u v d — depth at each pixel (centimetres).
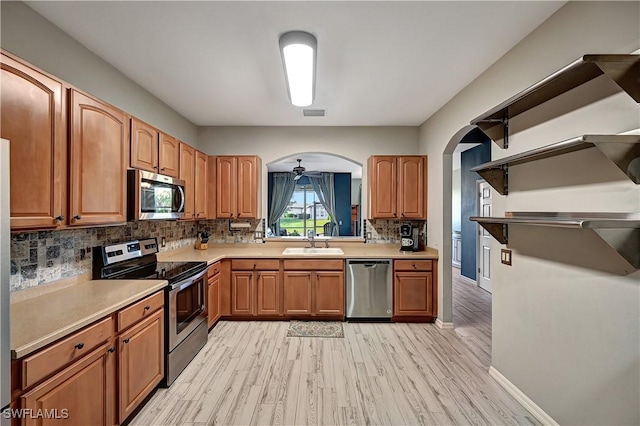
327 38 217
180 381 243
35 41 186
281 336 332
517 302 219
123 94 271
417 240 419
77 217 179
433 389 233
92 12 187
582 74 154
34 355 125
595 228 127
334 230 852
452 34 212
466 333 344
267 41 220
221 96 324
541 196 195
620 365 147
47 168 160
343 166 773
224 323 372
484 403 216
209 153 433
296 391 230
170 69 263
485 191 553
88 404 156
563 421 179
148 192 247
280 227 855
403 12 189
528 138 208
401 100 336
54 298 186
